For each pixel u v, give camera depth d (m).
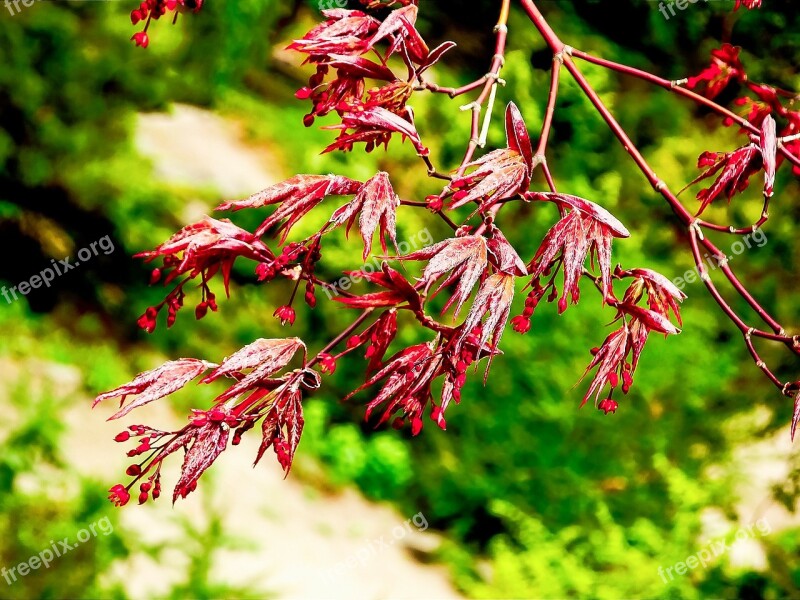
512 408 6.40
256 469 5.97
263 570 5.08
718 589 5.30
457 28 8.23
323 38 1.85
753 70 7.86
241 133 7.16
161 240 6.51
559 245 1.78
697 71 8.38
